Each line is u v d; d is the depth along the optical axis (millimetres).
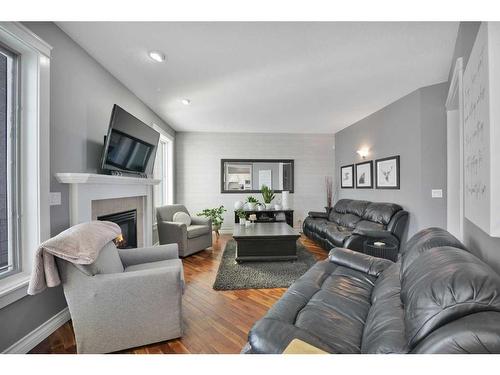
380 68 2443
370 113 3975
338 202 4641
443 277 820
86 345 1444
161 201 4691
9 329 1411
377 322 1051
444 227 2834
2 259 1492
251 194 5355
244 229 3553
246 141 5336
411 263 1215
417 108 2990
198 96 3178
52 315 1712
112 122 2172
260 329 902
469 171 1402
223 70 2465
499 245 1166
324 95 3172
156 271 1572
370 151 4047
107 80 2461
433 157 2883
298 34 1876
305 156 5453
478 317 654
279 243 3205
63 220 1832
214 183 5277
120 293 1483
